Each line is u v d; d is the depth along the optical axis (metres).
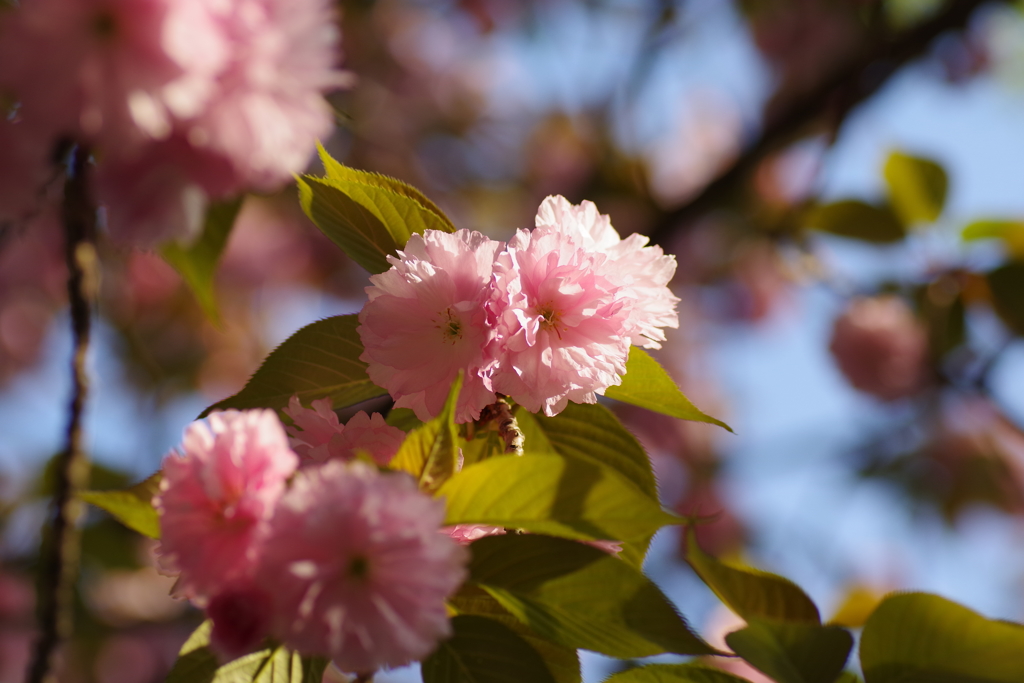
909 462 1.95
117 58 0.75
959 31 1.82
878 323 1.73
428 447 0.76
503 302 0.80
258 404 0.83
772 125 1.76
